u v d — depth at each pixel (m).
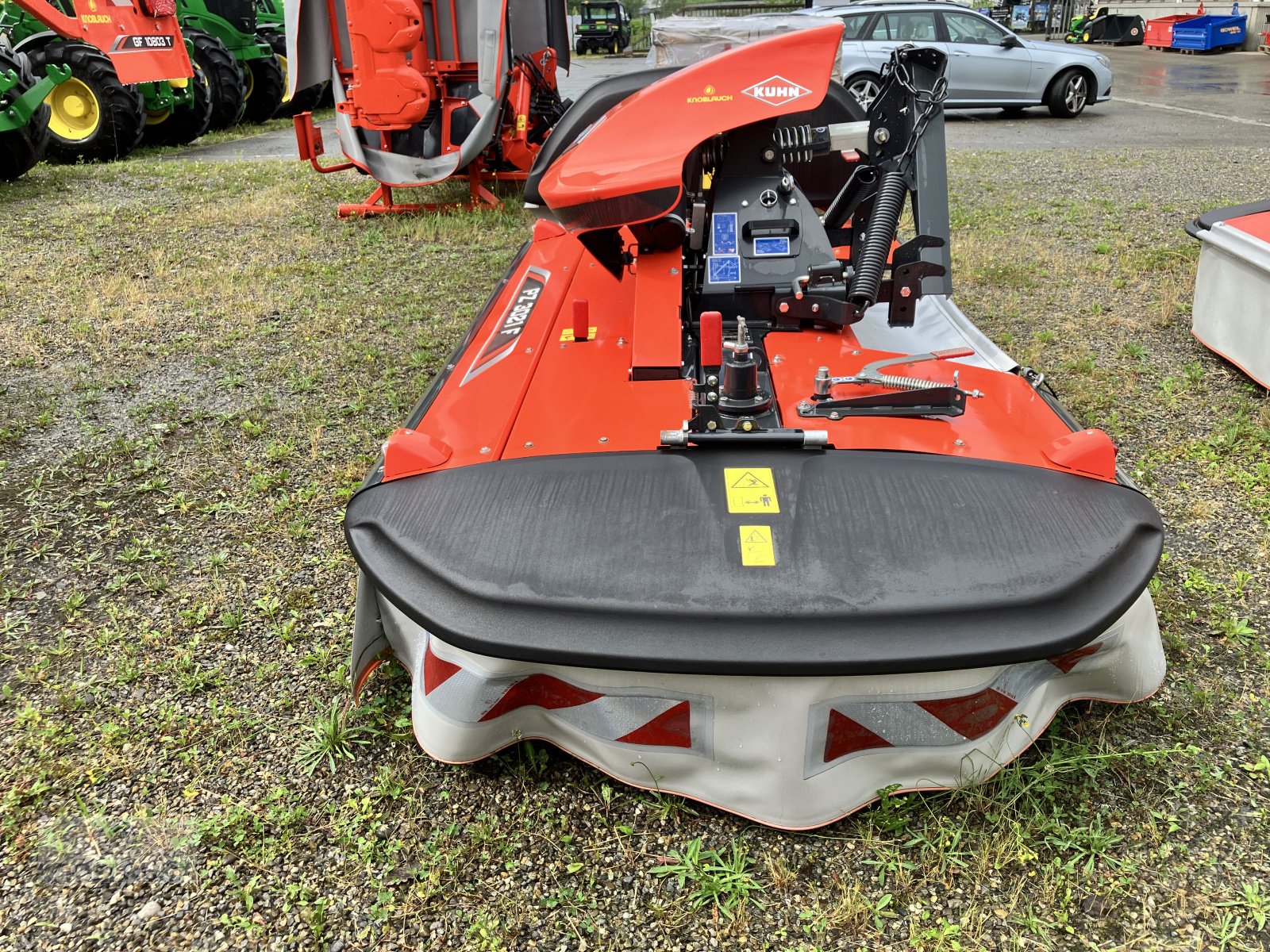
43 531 3.21
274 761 2.23
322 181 8.84
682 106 2.65
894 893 1.88
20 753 2.27
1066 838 1.96
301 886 1.91
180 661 2.55
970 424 2.31
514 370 2.72
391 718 2.33
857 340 2.89
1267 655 2.49
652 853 1.98
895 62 2.89
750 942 1.79
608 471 2.12
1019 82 12.19
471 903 1.88
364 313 5.27
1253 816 2.01
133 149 10.72
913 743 1.97
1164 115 12.52
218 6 12.66
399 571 1.99
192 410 4.11
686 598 1.84
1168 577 2.84
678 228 2.77
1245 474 3.35
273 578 2.94
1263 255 3.85
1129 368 4.30
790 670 1.76
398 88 6.95
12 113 8.22
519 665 1.97
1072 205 7.25
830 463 2.11
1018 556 1.91
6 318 5.24
